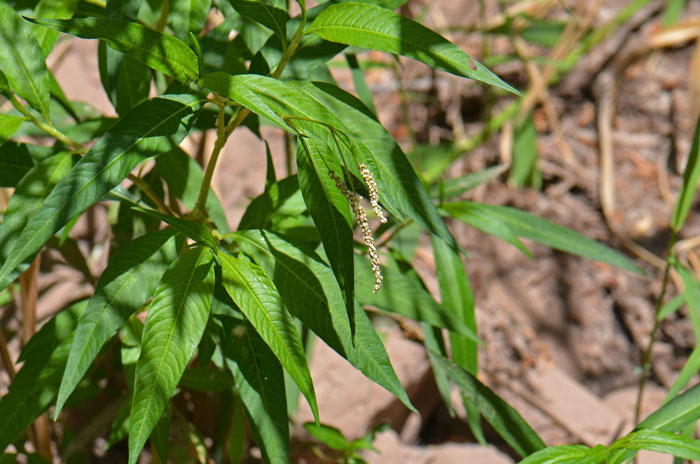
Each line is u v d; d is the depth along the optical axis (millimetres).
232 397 1295
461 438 1688
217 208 1123
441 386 1176
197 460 1268
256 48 1110
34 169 1021
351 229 964
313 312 1003
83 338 975
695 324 1205
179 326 970
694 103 1829
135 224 1217
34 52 1035
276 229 1087
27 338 1239
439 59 972
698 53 1829
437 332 1179
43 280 1537
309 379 974
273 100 982
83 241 1627
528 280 1890
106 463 1507
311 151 974
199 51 985
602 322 1898
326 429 1283
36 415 1057
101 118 1131
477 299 1856
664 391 1811
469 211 1185
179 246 1012
